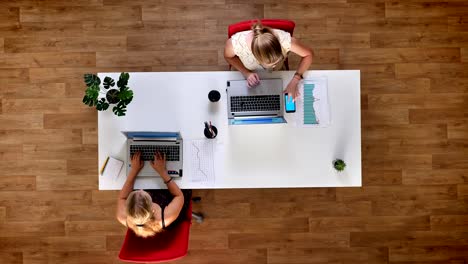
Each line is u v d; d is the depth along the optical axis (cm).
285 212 319
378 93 321
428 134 321
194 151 237
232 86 232
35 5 317
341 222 320
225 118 238
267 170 238
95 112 318
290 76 237
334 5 321
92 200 318
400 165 321
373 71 321
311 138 237
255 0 320
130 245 220
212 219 319
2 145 317
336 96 238
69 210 317
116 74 236
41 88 317
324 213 319
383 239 320
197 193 319
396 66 321
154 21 319
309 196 320
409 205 321
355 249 320
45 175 317
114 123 236
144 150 232
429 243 320
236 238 319
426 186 320
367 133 321
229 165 237
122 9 318
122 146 236
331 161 238
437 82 321
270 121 229
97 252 318
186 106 237
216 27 319
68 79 317
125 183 229
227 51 234
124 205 223
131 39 319
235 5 319
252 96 231
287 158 238
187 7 319
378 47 321
